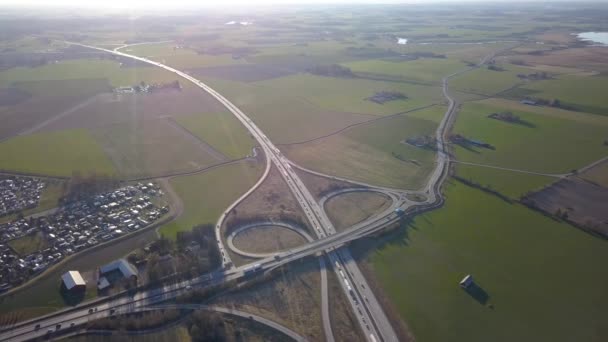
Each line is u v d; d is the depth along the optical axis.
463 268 113.94
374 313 98.56
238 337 90.25
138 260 111.69
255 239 123.50
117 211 135.88
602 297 104.25
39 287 102.44
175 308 97.19
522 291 105.94
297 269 111.69
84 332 90.62
